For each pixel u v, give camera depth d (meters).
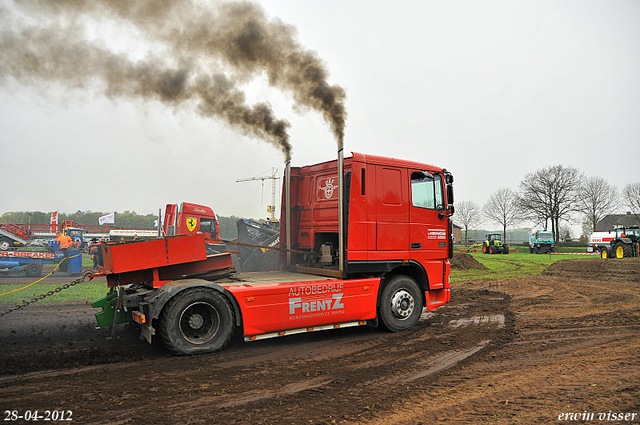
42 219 59.69
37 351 5.31
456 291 12.32
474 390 4.10
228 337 5.50
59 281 14.66
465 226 72.50
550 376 4.50
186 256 5.79
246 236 15.90
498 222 62.88
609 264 17.78
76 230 32.25
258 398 3.90
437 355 5.48
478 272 19.94
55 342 5.77
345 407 3.69
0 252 16.28
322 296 6.13
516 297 11.10
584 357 5.27
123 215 60.72
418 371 4.77
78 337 6.07
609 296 11.05
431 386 4.24
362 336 6.62
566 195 51.50
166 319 5.13
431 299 7.62
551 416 3.43
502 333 6.80
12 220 56.56
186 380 4.37
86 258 25.81
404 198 7.08
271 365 4.98
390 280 6.98
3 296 10.48
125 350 5.42
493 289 12.93
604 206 52.34
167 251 5.66
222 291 5.44
